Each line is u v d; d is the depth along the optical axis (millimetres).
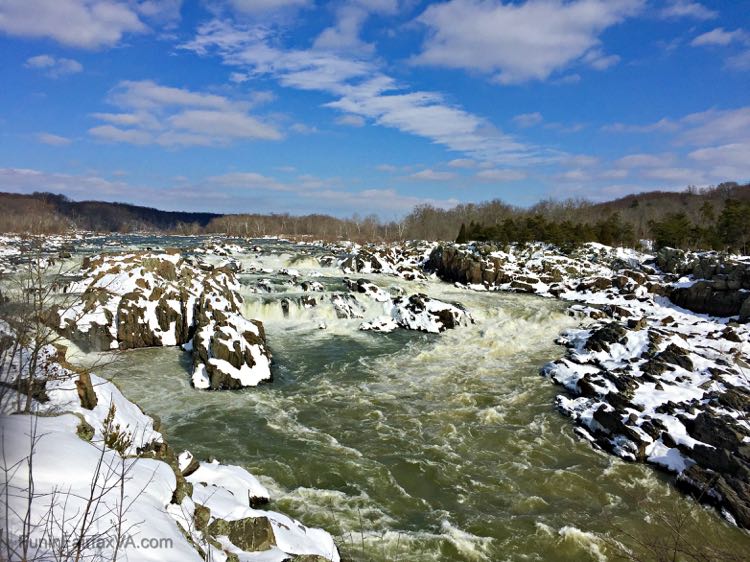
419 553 10984
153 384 20656
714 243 48562
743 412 17016
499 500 13508
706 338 28031
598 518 12852
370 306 35594
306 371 23875
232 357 21281
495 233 65125
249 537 8375
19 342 8867
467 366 25578
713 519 13016
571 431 18047
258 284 36781
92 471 6789
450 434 17438
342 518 12086
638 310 36500
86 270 29469
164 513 7090
